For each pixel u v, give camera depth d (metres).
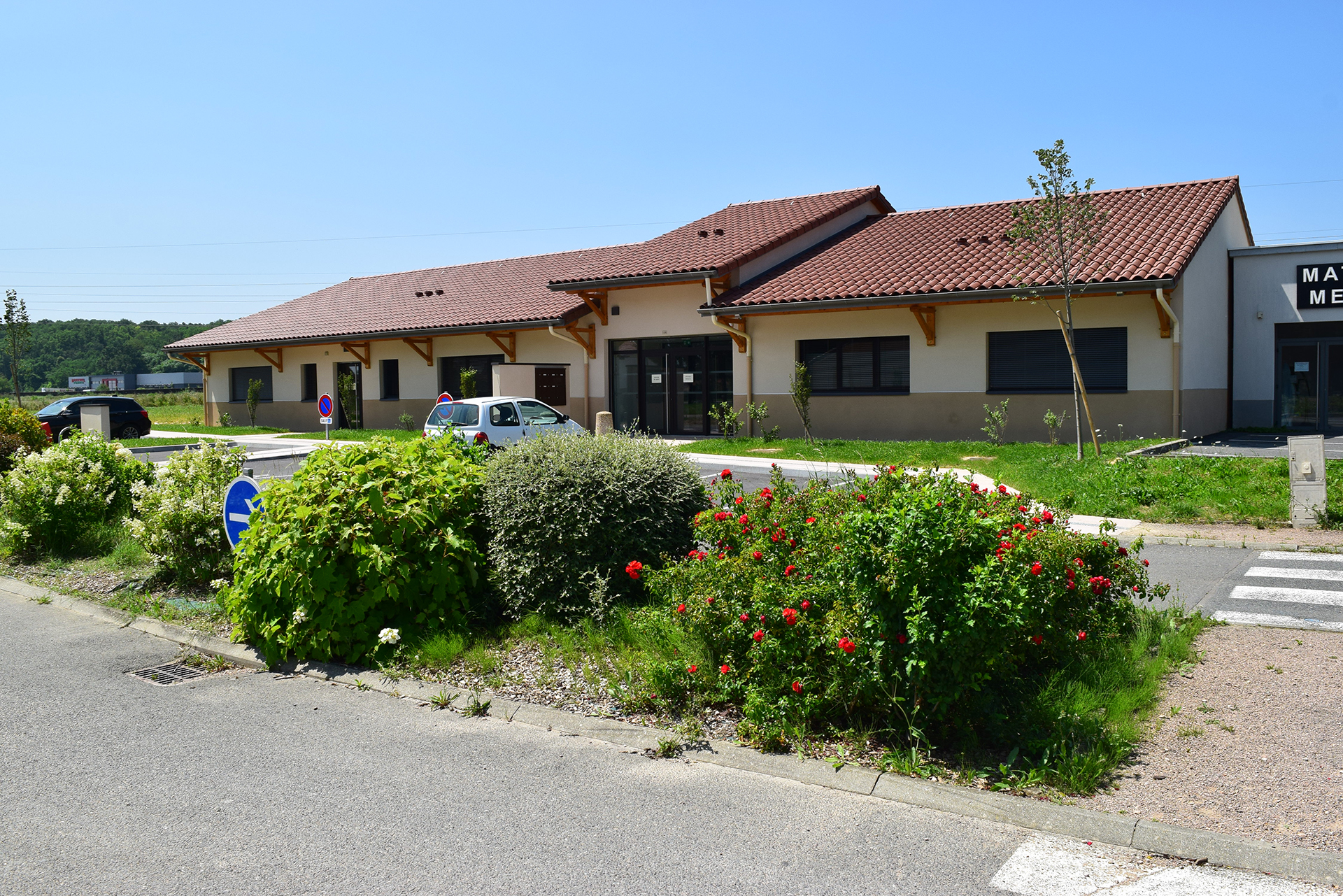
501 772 4.76
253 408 32.91
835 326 21.25
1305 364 21.23
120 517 11.42
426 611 6.76
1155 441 17.33
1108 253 18.50
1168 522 11.38
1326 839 3.78
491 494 7.10
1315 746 4.64
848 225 26.11
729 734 5.15
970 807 4.24
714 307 21.34
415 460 7.28
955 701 4.74
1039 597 4.79
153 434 30.66
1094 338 18.66
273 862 3.85
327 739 5.26
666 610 6.36
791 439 21.64
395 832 4.11
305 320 32.81
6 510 10.80
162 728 5.46
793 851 3.90
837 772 4.62
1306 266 20.97
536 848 3.94
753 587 5.37
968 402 19.81
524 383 24.64
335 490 6.70
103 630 7.80
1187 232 18.64
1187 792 4.24
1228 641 6.43
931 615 4.64
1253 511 11.30
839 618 4.90
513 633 6.76
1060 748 4.58
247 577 6.84
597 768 4.81
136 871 3.80
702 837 4.02
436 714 5.65
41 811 4.37
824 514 5.96
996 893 3.55
